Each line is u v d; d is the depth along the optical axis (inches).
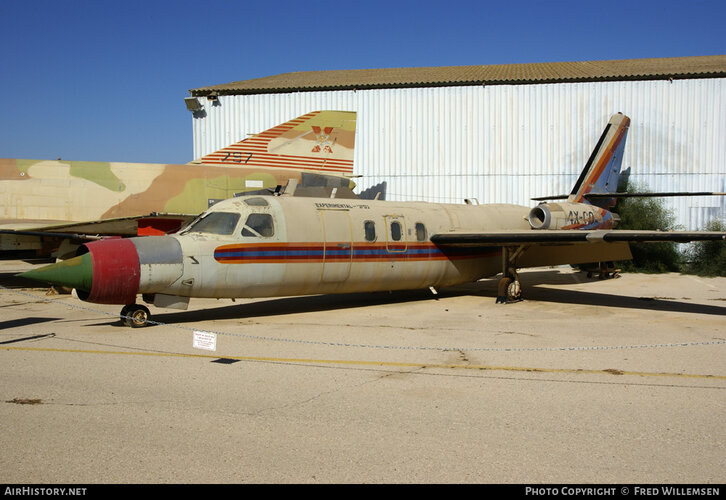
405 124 937.5
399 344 348.5
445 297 587.2
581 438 195.0
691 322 430.3
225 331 390.3
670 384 260.1
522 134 923.4
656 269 888.9
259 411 221.9
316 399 237.3
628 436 196.9
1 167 637.9
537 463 175.0
